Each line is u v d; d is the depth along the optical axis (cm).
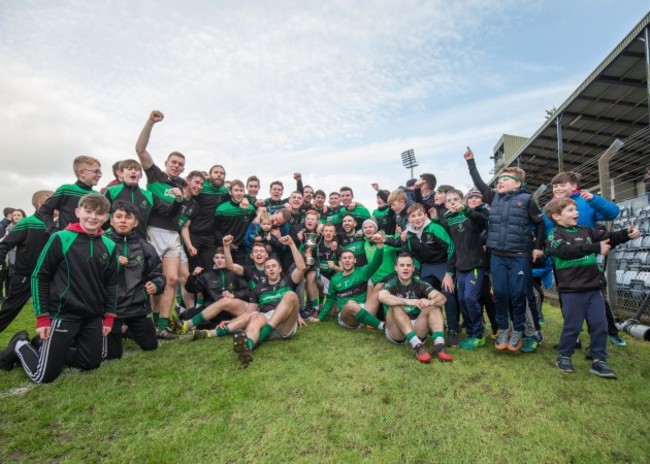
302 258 525
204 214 551
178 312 588
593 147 1211
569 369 310
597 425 226
